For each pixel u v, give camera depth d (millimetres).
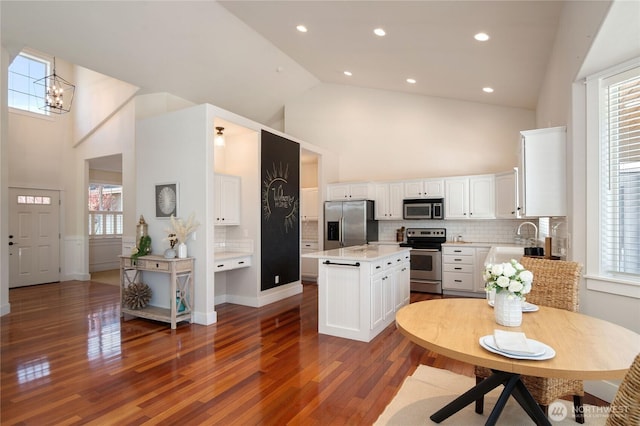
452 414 2146
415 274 5992
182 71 5219
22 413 2250
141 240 4418
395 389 2576
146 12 4117
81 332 3855
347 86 7176
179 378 2736
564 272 2328
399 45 4188
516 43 3473
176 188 4379
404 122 6730
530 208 3086
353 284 3637
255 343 3518
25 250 6516
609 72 2447
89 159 7027
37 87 6789
